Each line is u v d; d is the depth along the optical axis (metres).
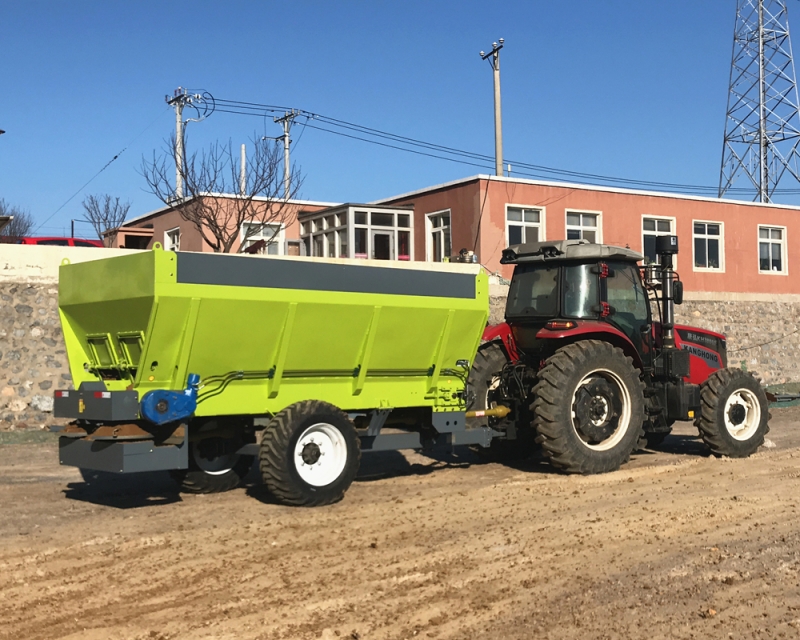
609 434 9.52
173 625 4.77
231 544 6.43
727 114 40.97
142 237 31.59
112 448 7.24
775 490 8.38
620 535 6.66
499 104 29.00
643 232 24.77
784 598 5.21
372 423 8.59
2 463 10.15
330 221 24.98
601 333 9.68
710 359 11.09
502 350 10.30
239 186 24.72
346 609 5.01
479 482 8.99
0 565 5.93
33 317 13.20
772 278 27.25
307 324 7.86
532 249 10.07
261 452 7.64
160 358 7.29
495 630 4.70
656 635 4.63
